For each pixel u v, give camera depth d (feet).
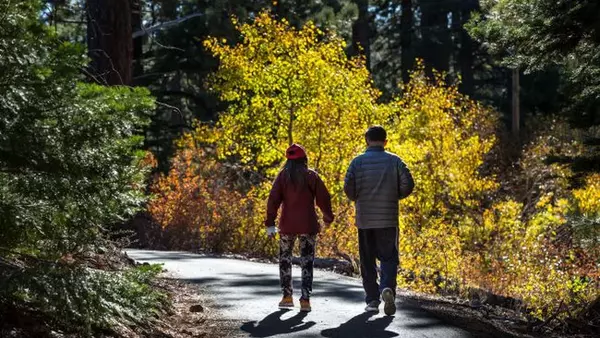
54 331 18.88
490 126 99.60
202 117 124.47
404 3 154.20
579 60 37.78
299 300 29.60
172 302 28.68
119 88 20.54
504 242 53.11
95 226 20.47
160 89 122.42
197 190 70.13
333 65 67.41
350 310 28.37
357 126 65.51
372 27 162.40
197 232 66.28
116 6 57.11
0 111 17.69
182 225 66.95
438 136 68.90
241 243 64.44
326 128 64.34
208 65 114.11
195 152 74.23
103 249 23.26
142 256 48.85
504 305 40.16
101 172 19.19
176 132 120.16
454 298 39.96
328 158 64.80
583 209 55.31
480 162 68.59
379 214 27.58
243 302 30.01
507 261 46.88
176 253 54.60
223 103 122.01
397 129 71.72
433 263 48.34
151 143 114.93
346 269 48.98
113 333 20.51
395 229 27.78
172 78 136.98
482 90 178.50
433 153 67.05
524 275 45.96
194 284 34.65
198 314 27.07
